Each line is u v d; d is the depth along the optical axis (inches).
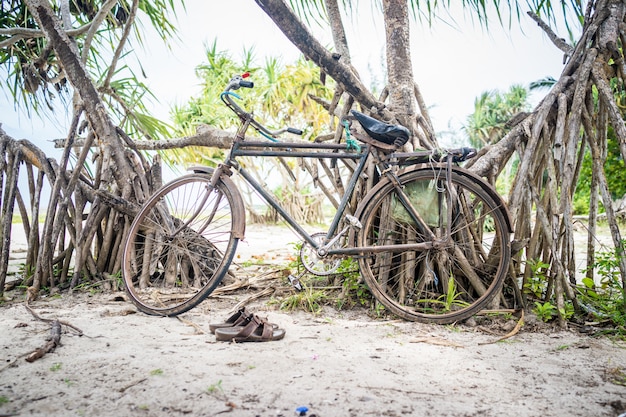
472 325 90.2
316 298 102.7
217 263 123.7
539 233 104.1
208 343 75.0
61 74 161.5
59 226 118.4
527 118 107.6
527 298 101.0
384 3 122.1
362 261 95.9
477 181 95.5
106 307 101.3
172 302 106.0
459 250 98.7
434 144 119.3
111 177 127.9
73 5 169.9
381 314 97.0
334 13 132.3
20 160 123.0
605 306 93.8
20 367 61.4
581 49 106.0
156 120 178.4
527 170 101.5
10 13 160.9
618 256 91.5
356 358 68.2
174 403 51.3
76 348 70.4
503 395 55.4
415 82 125.0
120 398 52.3
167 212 120.4
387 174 96.5
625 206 391.2
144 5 165.8
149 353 68.4
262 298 110.9
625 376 62.3
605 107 102.1
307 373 61.2
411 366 65.3
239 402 51.8
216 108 498.3
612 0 107.3
